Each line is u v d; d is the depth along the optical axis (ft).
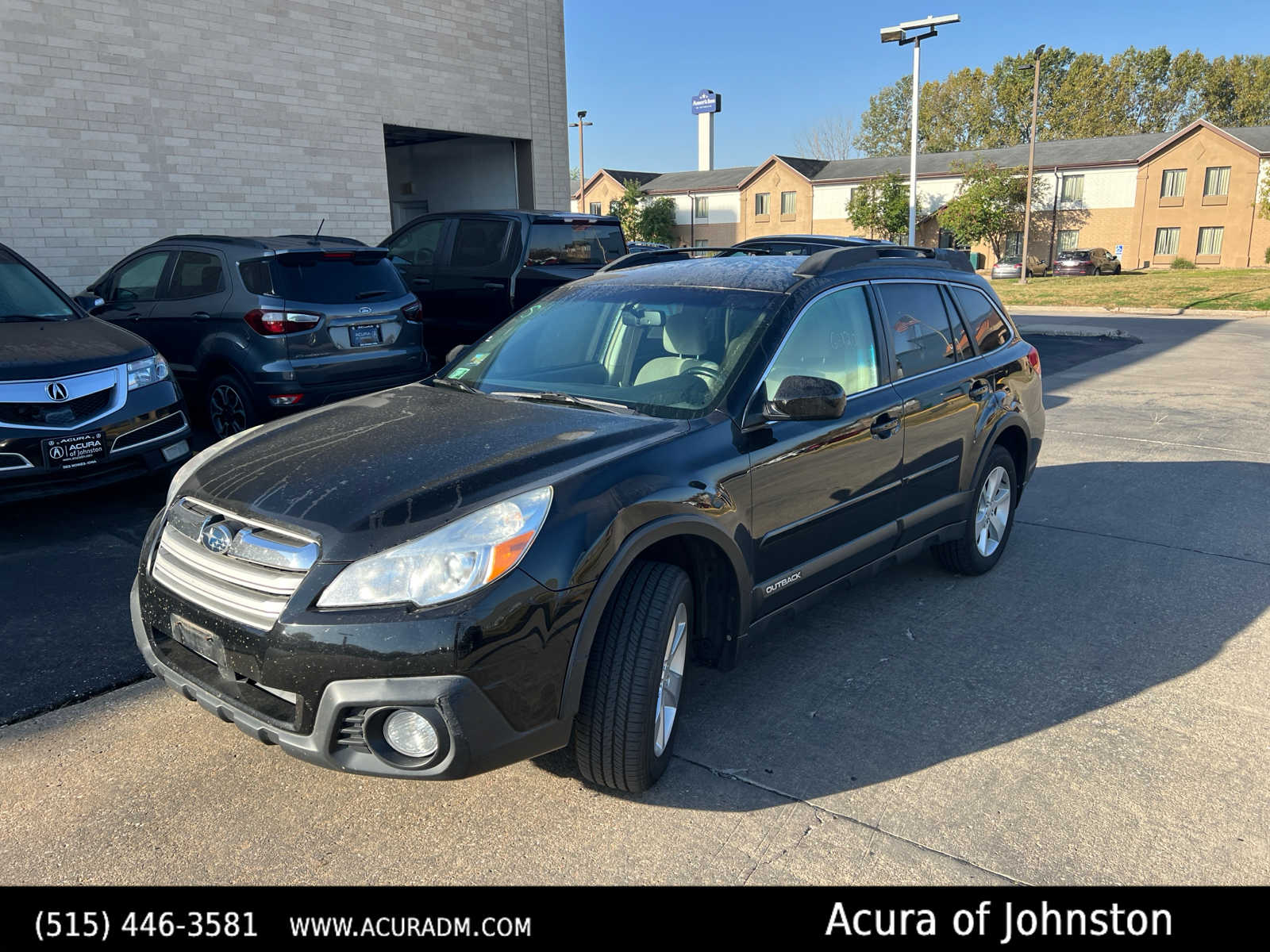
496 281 29.58
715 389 10.89
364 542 8.05
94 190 32.01
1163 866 8.56
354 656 7.72
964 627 14.05
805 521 11.44
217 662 8.58
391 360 23.57
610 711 8.85
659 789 9.72
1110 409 32.96
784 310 11.68
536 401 11.47
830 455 11.67
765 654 13.07
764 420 10.77
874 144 294.05
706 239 210.18
